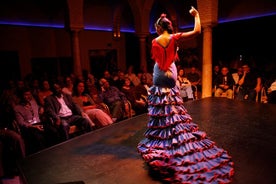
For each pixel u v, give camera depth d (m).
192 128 2.16
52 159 2.65
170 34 2.03
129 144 2.91
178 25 11.77
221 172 1.97
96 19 11.43
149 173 2.17
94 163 2.46
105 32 11.89
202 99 5.23
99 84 7.00
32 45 9.66
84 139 3.20
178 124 2.09
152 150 2.06
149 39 12.77
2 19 8.75
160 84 2.07
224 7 9.80
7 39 8.95
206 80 6.88
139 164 2.37
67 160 2.59
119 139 3.10
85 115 4.94
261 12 8.72
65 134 4.46
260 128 3.17
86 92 5.92
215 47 10.49
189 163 1.99
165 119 2.08
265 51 8.95
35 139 4.35
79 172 2.30
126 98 6.34
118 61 12.61
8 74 9.07
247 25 9.33
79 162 2.52
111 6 11.86
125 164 2.39
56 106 4.66
